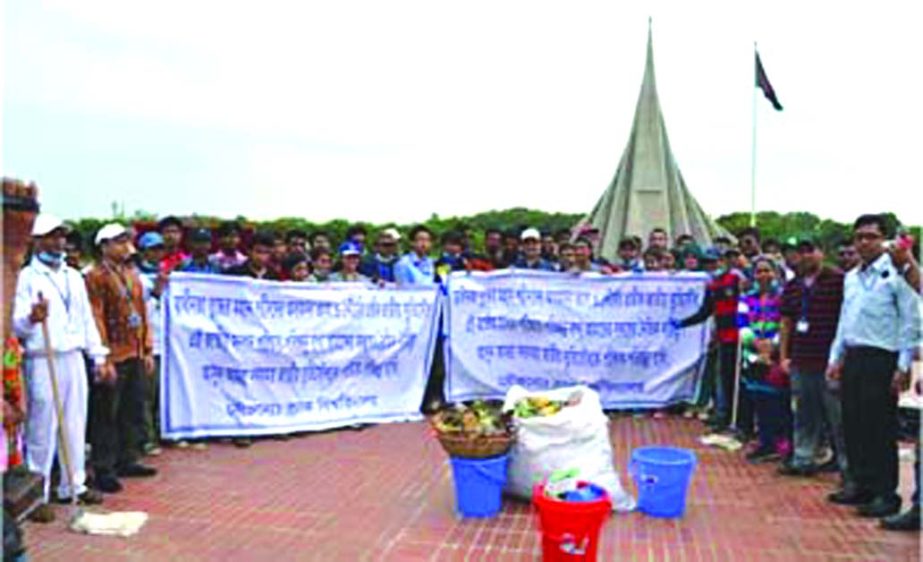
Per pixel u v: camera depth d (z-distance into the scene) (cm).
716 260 965
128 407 663
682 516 571
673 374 955
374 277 959
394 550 501
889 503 570
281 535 527
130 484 642
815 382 665
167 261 827
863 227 579
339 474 677
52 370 550
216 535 525
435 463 715
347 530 538
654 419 927
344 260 908
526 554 495
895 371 566
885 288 565
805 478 675
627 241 1059
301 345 836
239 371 802
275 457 736
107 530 528
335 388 864
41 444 562
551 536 450
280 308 825
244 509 580
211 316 789
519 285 947
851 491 602
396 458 734
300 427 834
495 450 561
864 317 577
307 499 605
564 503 441
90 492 592
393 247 982
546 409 600
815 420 678
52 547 500
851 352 584
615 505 580
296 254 885
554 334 949
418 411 919
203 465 705
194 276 781
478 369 942
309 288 842
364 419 881
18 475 359
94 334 606
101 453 623
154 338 760
